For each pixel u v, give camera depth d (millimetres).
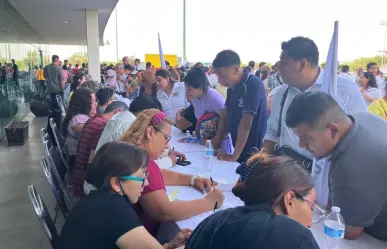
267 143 2176
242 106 2637
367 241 1366
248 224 848
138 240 1259
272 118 2160
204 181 2041
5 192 3930
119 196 1338
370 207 1252
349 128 1247
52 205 3561
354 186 1242
